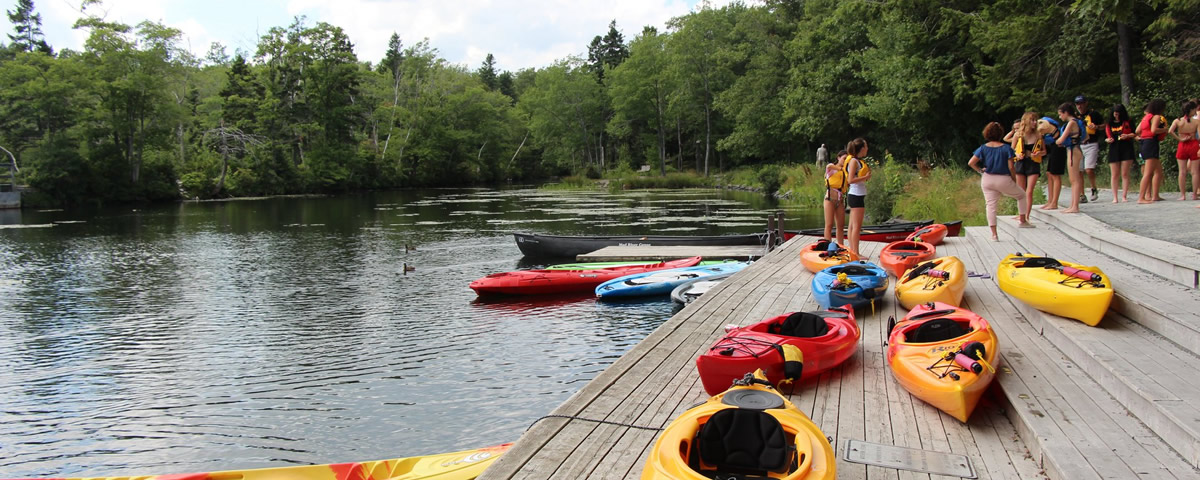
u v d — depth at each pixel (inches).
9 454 306.2
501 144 3265.3
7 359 442.0
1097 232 345.1
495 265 789.9
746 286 406.9
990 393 221.8
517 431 318.0
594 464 182.1
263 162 2311.8
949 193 940.6
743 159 2706.7
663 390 236.2
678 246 799.1
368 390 375.6
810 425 157.8
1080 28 858.8
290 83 2591.0
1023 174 456.1
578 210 1473.9
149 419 342.3
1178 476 149.6
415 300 603.2
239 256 872.9
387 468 223.6
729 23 2519.7
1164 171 710.5
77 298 629.9
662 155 2834.6
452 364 417.1
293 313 559.5
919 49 1262.3
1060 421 182.2
